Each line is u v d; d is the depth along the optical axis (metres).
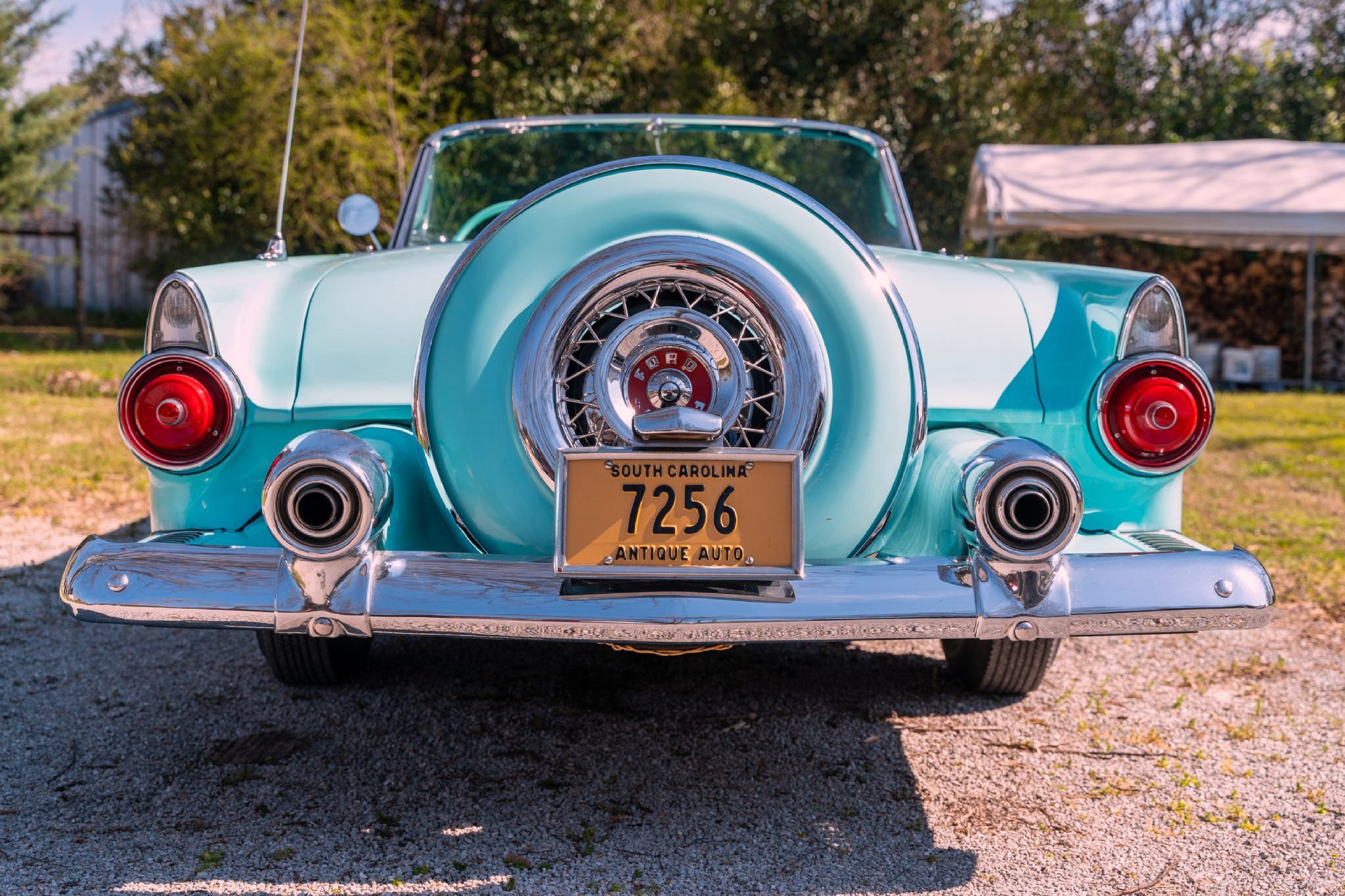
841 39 15.93
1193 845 2.03
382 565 1.75
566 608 1.71
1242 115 19.81
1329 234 11.76
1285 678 2.98
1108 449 2.02
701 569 1.72
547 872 1.90
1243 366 14.15
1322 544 4.62
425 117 15.42
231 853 1.94
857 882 1.88
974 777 2.32
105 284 24.23
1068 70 19.97
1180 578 1.82
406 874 1.88
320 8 14.41
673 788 2.25
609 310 1.85
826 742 2.49
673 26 16.48
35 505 5.06
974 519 1.73
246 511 2.03
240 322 2.03
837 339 1.87
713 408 1.81
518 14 15.60
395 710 2.66
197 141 16.22
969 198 13.41
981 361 2.10
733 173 1.89
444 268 2.19
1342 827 2.10
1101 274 2.17
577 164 3.23
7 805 2.11
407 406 2.04
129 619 1.78
